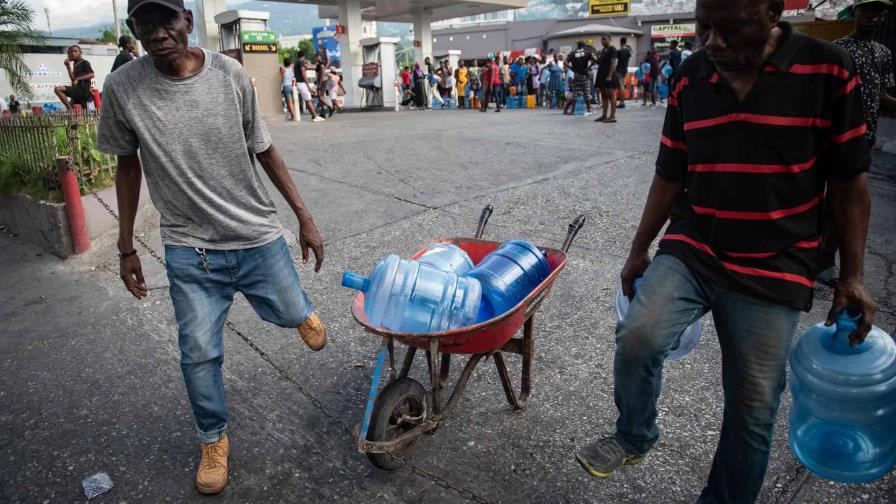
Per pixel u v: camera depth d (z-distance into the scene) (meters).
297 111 16.67
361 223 6.46
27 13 10.00
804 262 1.96
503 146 10.00
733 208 1.95
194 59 2.61
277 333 4.29
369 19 34.22
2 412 3.51
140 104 2.53
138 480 2.91
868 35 4.25
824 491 2.62
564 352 3.88
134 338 4.37
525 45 49.03
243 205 2.79
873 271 4.71
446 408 2.81
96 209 6.38
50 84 35.03
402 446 2.78
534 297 2.74
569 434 3.09
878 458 2.07
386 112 21.34
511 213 6.52
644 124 12.43
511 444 3.03
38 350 4.25
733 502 2.16
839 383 2.01
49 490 2.86
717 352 3.76
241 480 2.87
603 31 41.16
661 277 2.10
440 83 23.66
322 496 2.75
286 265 2.96
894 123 9.39
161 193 2.67
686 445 2.96
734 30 1.75
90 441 3.22
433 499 2.70
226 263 2.78
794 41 1.82
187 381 2.74
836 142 1.84
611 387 3.48
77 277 5.66
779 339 1.95
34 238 6.58
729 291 2.00
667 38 44.09
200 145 2.61
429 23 29.88
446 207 6.80
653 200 2.27
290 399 3.51
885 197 6.60
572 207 6.61
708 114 1.94
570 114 15.62
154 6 2.36
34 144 6.71
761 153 1.87
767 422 2.01
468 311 2.69
